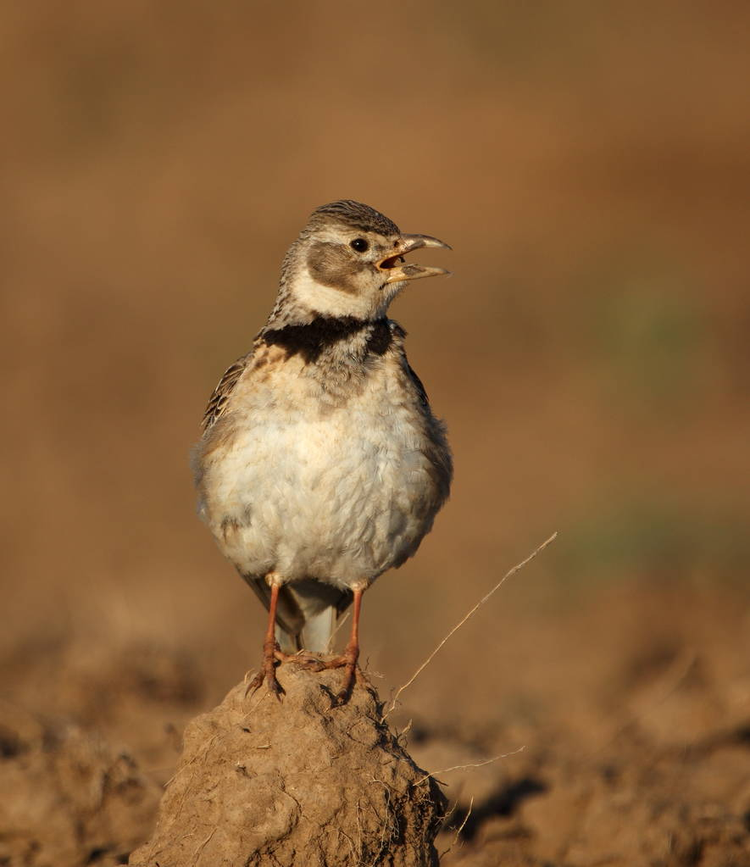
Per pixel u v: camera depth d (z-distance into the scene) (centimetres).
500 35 3981
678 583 1574
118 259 2944
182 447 2138
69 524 1844
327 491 740
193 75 3869
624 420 2242
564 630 1492
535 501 1908
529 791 945
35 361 2442
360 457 742
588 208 3089
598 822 865
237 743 663
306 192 3244
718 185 3180
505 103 3625
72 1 4091
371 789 648
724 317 2545
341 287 783
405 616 1534
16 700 1116
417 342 2527
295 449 740
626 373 2388
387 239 792
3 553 1730
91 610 1460
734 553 1631
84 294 2756
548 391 2356
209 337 2531
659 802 879
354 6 4197
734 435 2159
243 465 746
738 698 1071
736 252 2855
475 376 2408
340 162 3362
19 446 2112
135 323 2617
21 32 3988
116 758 854
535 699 1272
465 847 869
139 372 2419
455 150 3359
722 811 877
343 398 746
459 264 2856
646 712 1130
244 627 1425
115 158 3497
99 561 1700
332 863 637
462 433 2195
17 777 834
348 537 752
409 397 764
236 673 1242
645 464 2031
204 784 659
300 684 673
